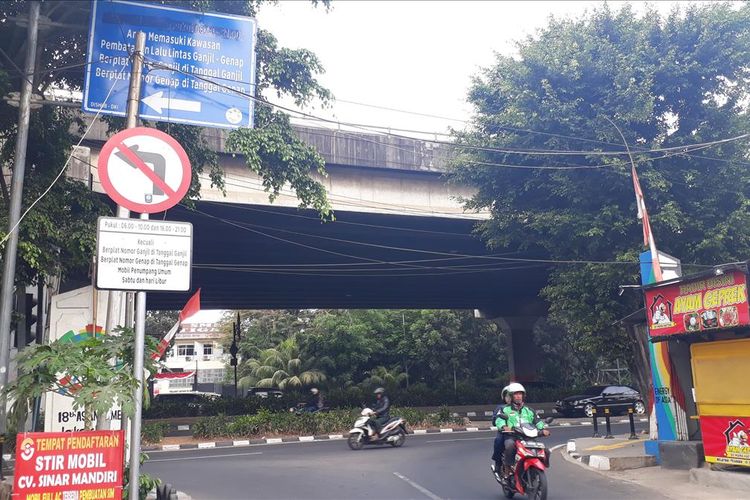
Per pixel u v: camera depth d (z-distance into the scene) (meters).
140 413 5.96
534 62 16.06
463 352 39.47
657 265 12.36
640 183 14.99
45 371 6.07
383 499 9.22
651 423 13.30
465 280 28.89
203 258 24.45
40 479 5.40
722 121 15.58
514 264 25.61
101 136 16.92
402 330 39.84
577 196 15.53
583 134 15.48
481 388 36.00
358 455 14.85
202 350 63.88
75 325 11.57
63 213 12.32
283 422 20.67
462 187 22.39
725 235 14.85
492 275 27.73
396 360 40.25
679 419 11.56
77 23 11.92
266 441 19.12
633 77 15.39
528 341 36.59
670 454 11.29
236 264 25.08
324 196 13.73
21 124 10.29
